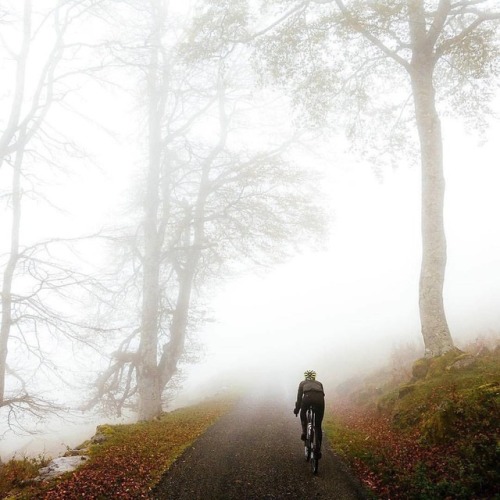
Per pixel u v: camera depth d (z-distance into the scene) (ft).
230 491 18.40
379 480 18.38
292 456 23.82
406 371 38.42
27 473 21.83
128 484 19.42
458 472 16.58
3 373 45.11
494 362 27.78
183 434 31.14
